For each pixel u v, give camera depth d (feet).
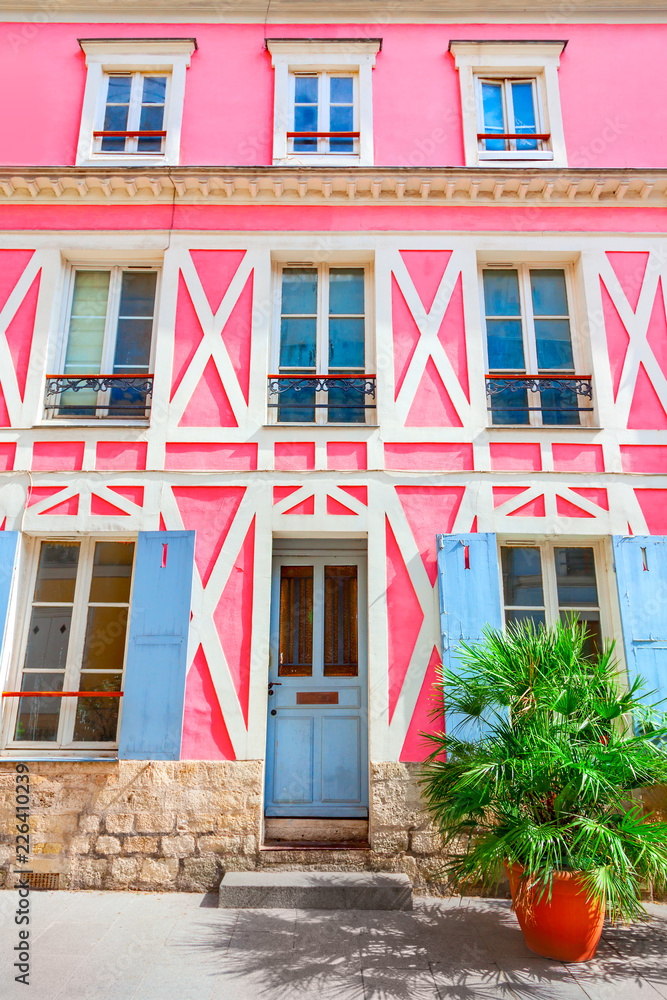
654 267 17.97
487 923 12.71
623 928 12.58
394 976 10.71
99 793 14.73
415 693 15.26
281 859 14.42
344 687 16.26
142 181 18.03
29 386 17.16
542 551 16.75
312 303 18.56
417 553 16.10
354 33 19.93
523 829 10.43
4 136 19.15
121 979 10.52
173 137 19.11
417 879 14.30
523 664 12.08
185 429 16.83
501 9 19.86
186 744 15.05
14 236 18.08
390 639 15.60
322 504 16.38
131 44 19.71
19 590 16.16
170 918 12.85
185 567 15.67
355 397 17.66
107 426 16.78
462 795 11.47
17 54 19.76
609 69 19.76
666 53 19.74
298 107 19.75
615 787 10.93
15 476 16.51
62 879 14.38
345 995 10.17
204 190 18.19
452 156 19.03
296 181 17.92
